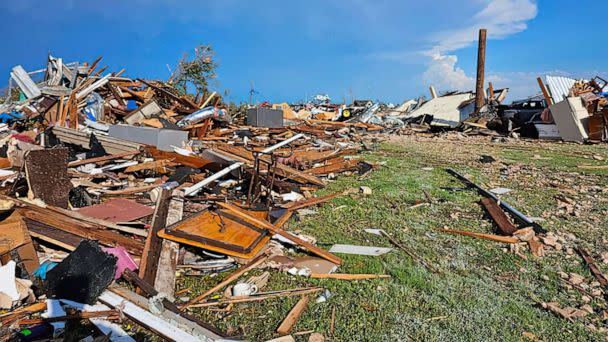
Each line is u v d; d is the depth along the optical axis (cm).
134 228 528
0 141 980
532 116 2152
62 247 464
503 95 2653
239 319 374
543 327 367
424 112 2909
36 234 455
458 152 1550
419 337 351
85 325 349
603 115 1762
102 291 382
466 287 443
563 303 409
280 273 468
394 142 1933
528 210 729
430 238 595
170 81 2403
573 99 1858
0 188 598
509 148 1664
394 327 365
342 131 2188
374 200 804
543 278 464
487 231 627
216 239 487
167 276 432
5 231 429
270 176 852
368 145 1739
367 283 448
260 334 351
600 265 497
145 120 1399
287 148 1442
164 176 881
